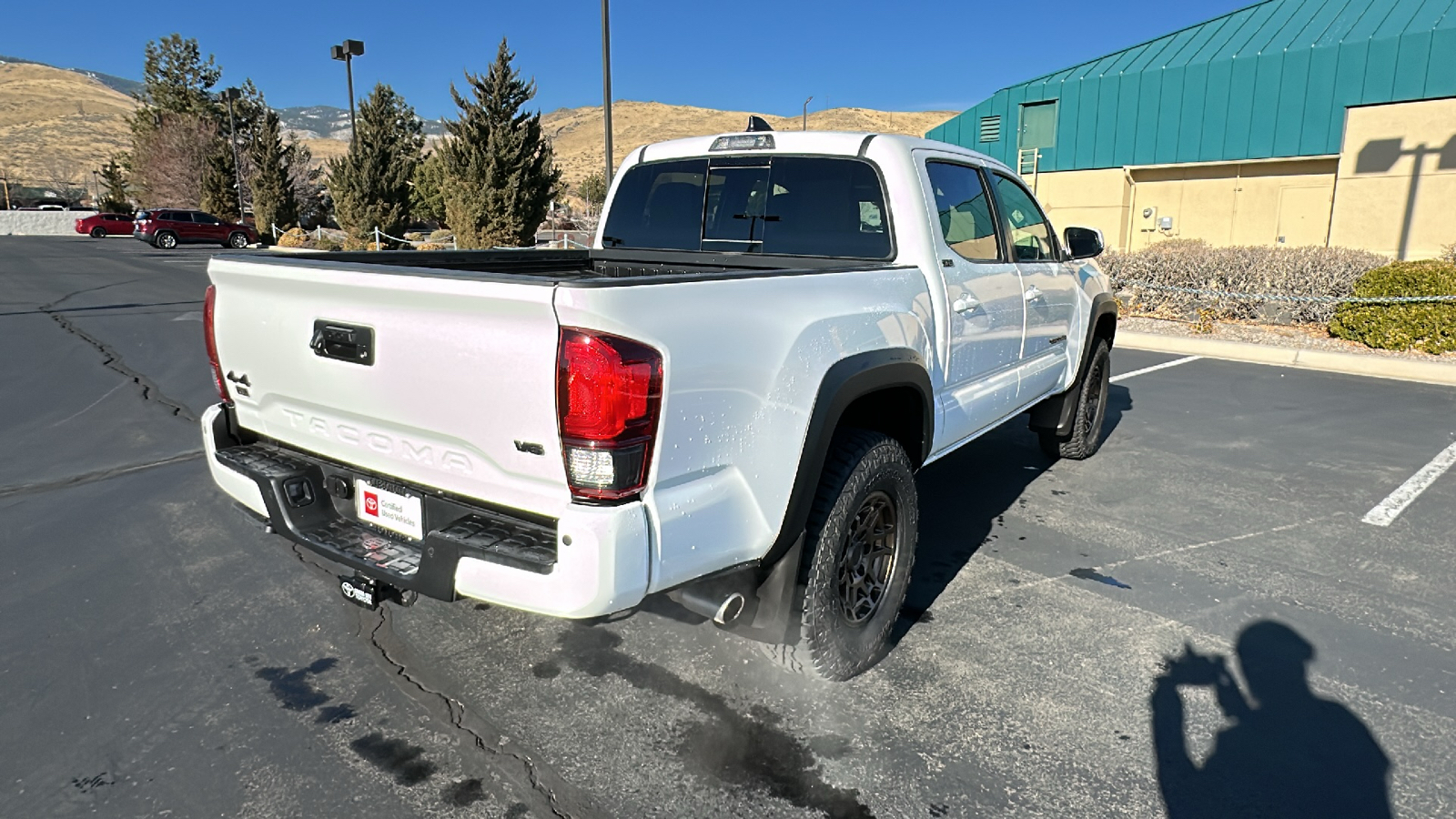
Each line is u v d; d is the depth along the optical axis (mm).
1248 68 16188
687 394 2312
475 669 3287
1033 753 2781
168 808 2502
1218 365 10023
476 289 2207
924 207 3564
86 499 5094
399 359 2477
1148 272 13188
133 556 4277
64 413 7129
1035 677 3238
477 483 2420
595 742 2842
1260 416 7449
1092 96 18312
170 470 5660
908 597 3910
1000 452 6320
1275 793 2590
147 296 15719
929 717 2979
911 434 3463
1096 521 4906
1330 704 3057
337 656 3365
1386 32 14758
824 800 2564
